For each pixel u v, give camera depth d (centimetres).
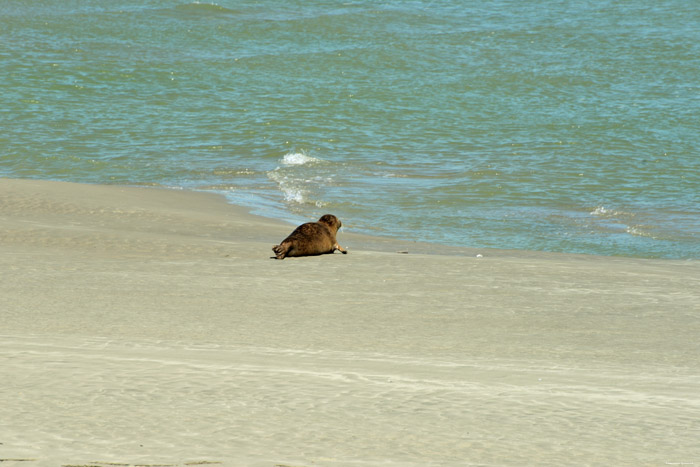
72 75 15225
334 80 15612
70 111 12838
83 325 3381
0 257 4788
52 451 1934
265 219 7062
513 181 9056
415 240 6600
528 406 2433
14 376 2520
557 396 2555
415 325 3597
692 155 10681
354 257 5228
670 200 8356
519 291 4334
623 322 3744
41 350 2898
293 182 8875
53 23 19625
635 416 2370
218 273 4584
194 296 4000
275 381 2591
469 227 7119
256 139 11306
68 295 3916
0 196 7312
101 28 19362
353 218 7356
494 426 2248
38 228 5797
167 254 5138
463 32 19762
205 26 19888
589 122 12725
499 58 17462
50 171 9438
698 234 7019
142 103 13600
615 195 8525
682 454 2075
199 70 16050
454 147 11088
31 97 13600
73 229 5853
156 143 11019
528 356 3145
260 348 3109
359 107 13612
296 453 1995
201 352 2995
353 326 3547
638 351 3266
